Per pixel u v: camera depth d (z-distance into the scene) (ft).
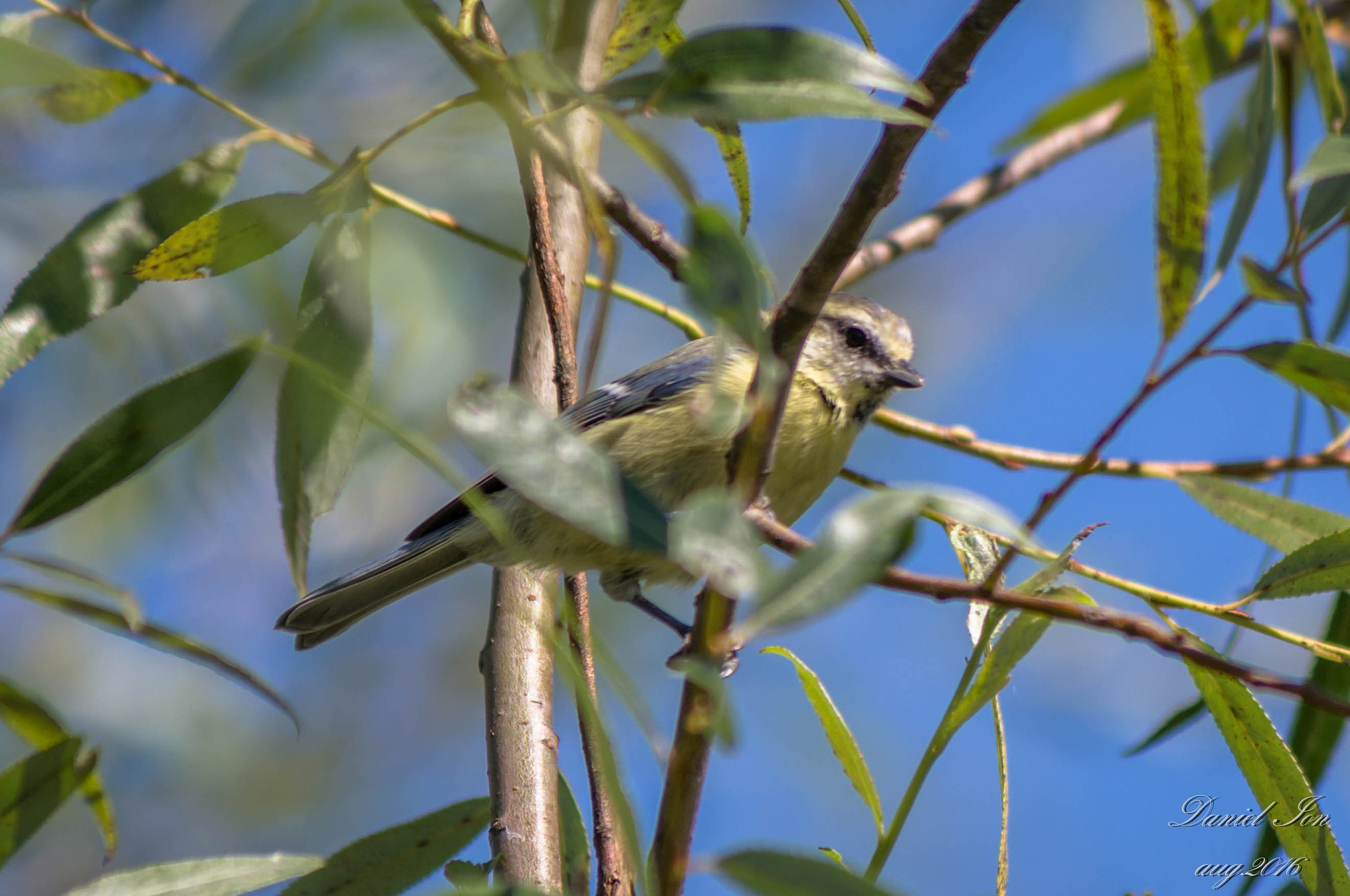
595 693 16.96
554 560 23.13
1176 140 14.23
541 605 21.68
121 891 16.34
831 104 13.15
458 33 14.33
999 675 14.48
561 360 19.40
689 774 12.43
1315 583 17.33
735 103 13.55
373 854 17.12
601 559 23.36
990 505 10.87
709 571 10.64
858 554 10.66
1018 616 14.64
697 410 12.87
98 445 16.34
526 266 23.54
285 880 16.87
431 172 29.01
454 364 30.55
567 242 24.12
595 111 13.35
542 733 19.60
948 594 11.52
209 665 16.24
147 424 16.52
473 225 30.48
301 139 19.53
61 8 18.42
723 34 13.83
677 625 25.98
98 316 17.76
